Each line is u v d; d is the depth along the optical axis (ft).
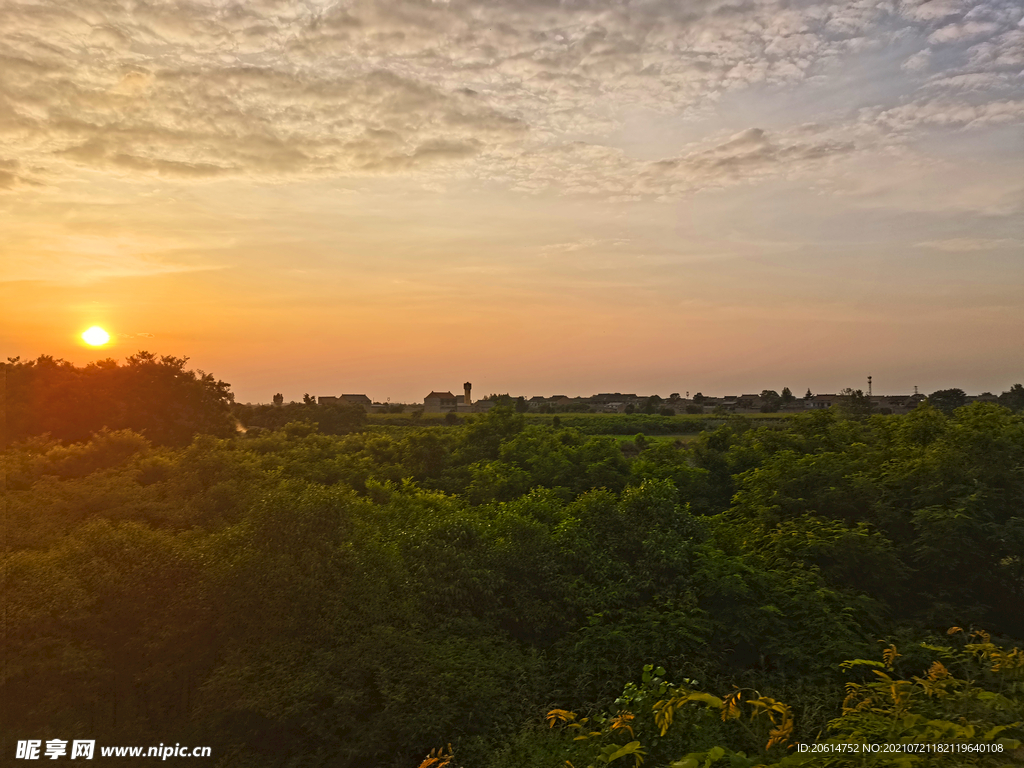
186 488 57.47
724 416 265.75
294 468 73.05
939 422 55.72
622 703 29.37
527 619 41.68
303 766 31.68
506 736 32.01
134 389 102.17
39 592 35.06
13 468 60.90
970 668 24.98
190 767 31.63
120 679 34.17
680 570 41.83
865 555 41.88
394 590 40.45
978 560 40.68
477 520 48.21
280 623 35.37
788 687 32.89
